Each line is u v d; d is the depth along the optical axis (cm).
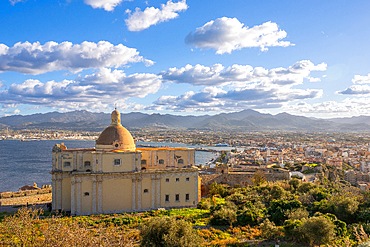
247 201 8531
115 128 8569
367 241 3372
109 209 8031
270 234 5803
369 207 7250
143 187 8319
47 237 2894
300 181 11262
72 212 7762
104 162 8025
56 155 8169
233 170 13700
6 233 3269
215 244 5356
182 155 8956
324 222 5322
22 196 10412
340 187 12256
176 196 8575
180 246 4516
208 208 8338
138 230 6081
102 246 2933
